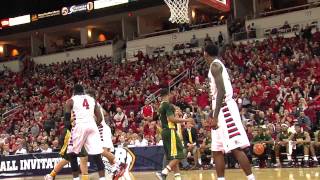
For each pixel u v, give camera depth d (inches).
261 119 572.4
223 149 201.2
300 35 853.2
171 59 959.0
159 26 1283.2
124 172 359.3
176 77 863.7
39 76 1132.5
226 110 200.1
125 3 1161.4
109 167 390.9
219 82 194.9
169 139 313.7
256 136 528.1
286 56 794.8
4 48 1469.0
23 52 1395.2
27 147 645.3
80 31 1322.6
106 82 971.3
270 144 519.8
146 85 872.9
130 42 1136.8
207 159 555.8
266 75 723.4
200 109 629.9
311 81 645.3
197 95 722.2
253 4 1104.8
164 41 1091.9
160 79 879.1
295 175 399.2
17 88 1105.4
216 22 1044.5
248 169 199.8
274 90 655.1
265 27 981.2
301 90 639.1
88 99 289.6
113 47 1174.3
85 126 283.7
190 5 1144.2
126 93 866.1
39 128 771.4
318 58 735.1
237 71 777.6
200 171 506.6
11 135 757.3
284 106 605.3
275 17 971.3
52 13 1250.6
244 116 580.4
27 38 1395.2
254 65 777.6
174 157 312.5
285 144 514.0
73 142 284.2
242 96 647.1
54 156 567.8
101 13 1194.6
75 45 1306.6
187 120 312.8
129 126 685.9
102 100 858.8
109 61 1104.8
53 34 1365.7
